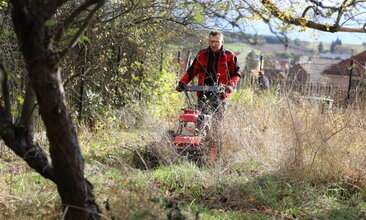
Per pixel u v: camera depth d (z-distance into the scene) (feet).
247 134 23.79
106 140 30.22
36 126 28.89
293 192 18.12
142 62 40.81
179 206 13.17
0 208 14.39
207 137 22.34
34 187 16.94
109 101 36.01
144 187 16.60
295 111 23.82
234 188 18.15
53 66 9.52
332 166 19.44
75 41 10.61
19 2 9.05
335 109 29.19
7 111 11.07
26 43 9.30
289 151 20.40
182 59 48.96
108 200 14.19
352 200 17.62
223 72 24.84
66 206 11.12
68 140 10.31
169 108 40.52
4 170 20.21
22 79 26.30
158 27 37.24
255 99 31.30
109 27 33.17
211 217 15.12
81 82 33.30
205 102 23.94
